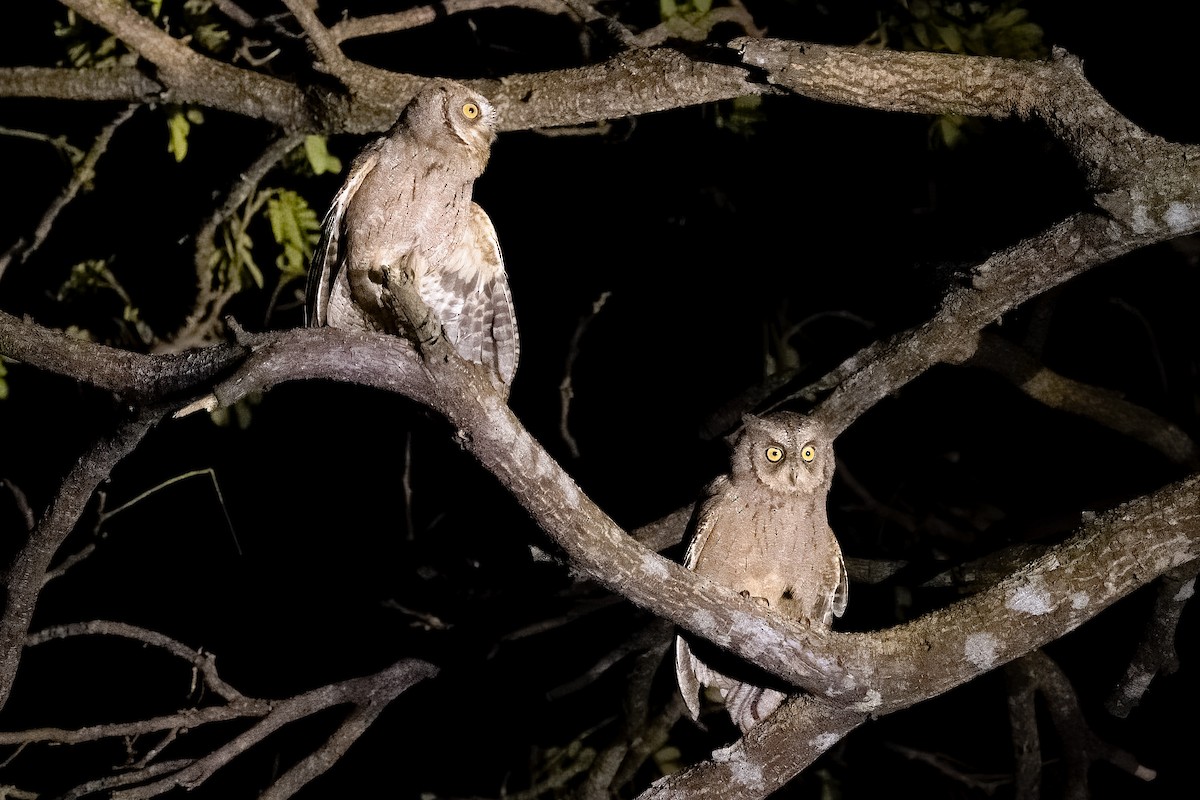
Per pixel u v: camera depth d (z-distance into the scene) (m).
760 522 7.84
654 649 10.48
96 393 11.38
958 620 5.58
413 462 12.60
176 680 12.45
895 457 12.58
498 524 11.42
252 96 8.10
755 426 7.96
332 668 12.48
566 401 11.23
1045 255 6.89
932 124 9.21
